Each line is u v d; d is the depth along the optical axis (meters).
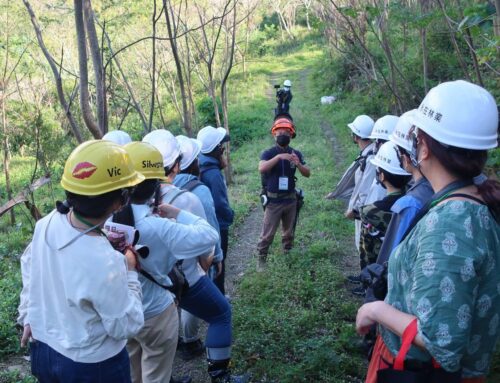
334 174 10.85
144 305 2.84
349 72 20.22
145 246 2.50
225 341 3.44
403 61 10.82
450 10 4.78
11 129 11.69
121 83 12.88
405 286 1.73
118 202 2.13
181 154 3.46
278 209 5.88
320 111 18.64
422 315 1.53
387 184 3.75
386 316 1.71
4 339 4.47
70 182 2.06
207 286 3.35
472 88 1.68
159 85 16.12
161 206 2.93
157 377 3.00
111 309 2.07
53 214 2.20
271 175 5.84
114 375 2.19
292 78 26.22
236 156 14.06
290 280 5.38
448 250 1.53
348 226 7.57
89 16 4.46
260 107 20.06
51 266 2.11
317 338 4.20
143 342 2.94
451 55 10.75
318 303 4.86
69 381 2.12
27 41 12.43
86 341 2.10
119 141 4.13
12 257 7.68
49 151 9.05
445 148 1.64
